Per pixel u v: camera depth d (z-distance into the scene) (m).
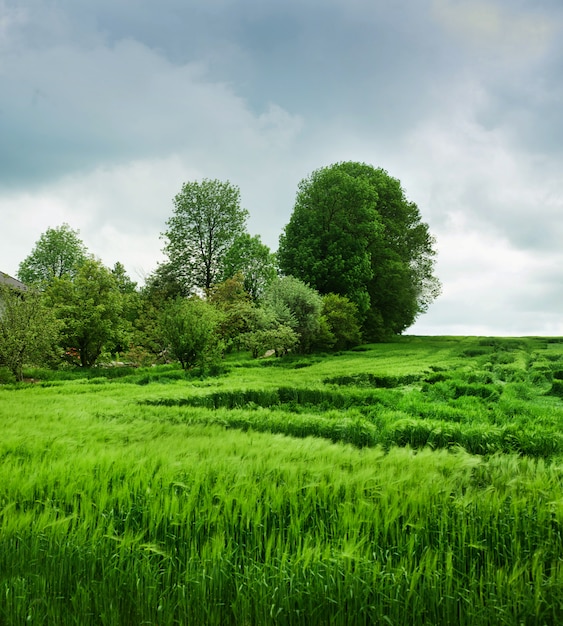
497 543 3.97
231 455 5.79
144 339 36.00
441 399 16.20
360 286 44.69
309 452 6.13
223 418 10.59
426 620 3.47
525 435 9.02
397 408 13.32
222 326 38.09
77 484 4.72
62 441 6.64
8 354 24.19
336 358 33.78
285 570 3.59
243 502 4.26
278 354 36.50
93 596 3.72
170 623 3.53
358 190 45.34
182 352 27.12
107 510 4.37
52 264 56.22
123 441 7.16
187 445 6.47
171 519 4.10
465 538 4.04
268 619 3.52
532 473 5.29
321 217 46.34
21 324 24.72
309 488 4.60
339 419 10.41
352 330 40.91
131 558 3.86
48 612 3.61
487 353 39.44
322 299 40.56
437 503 4.36
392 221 49.75
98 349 33.41
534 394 18.16
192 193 54.34
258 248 49.16
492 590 3.57
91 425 8.59
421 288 55.22
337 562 3.60
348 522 4.04
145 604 3.63
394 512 4.11
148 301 47.56
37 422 8.71
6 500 4.54
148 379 23.30
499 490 4.73
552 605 3.42
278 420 10.34
